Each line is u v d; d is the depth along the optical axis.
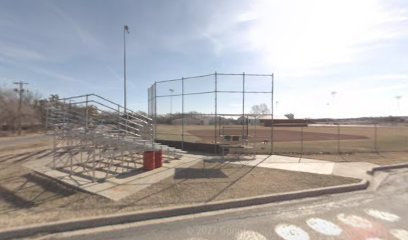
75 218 6.73
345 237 6.12
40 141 33.22
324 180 10.85
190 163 14.34
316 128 66.50
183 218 7.16
